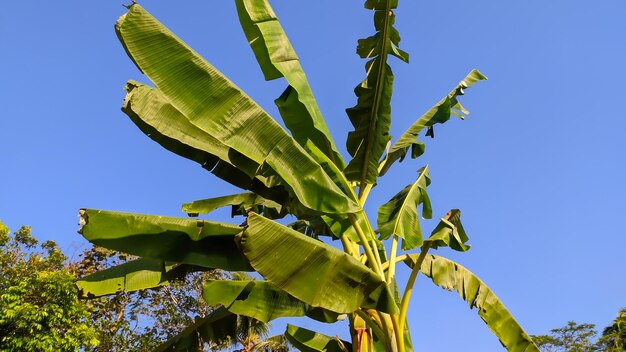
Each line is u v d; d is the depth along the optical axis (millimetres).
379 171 7660
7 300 12703
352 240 6180
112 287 6406
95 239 5184
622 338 29812
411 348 7320
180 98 4727
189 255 5387
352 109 6516
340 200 5352
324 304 4770
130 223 5250
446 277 7598
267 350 16062
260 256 4512
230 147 4996
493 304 7484
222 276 19531
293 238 4648
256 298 5746
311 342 7785
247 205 7625
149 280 6457
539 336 33094
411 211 7035
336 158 6473
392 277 6547
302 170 5215
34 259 17094
